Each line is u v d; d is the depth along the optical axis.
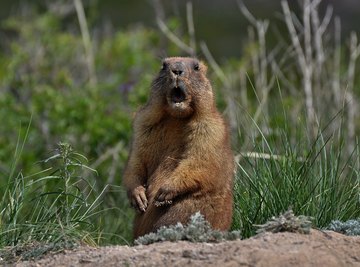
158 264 8.72
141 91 15.73
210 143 10.59
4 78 17.27
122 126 15.42
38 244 10.22
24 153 14.62
